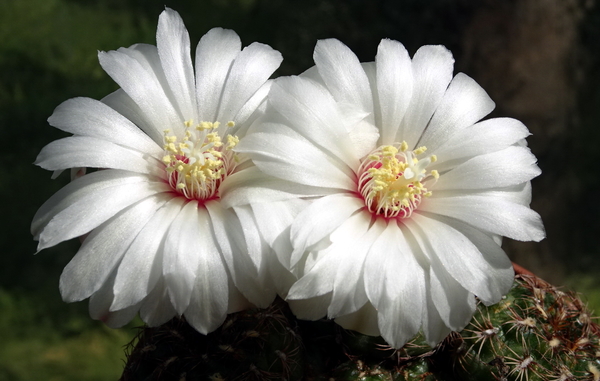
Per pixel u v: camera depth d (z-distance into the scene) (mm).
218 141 220
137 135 220
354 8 510
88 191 211
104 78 519
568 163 475
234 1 562
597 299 428
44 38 542
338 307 203
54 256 430
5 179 454
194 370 218
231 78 224
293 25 524
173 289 202
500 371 223
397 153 225
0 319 398
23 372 378
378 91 222
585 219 468
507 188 222
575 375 226
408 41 478
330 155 216
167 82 226
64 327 399
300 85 212
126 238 209
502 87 457
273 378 217
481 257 212
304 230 202
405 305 206
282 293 205
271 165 207
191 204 218
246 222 207
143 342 227
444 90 225
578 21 478
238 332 217
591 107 490
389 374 224
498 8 453
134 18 562
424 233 217
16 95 499
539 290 236
